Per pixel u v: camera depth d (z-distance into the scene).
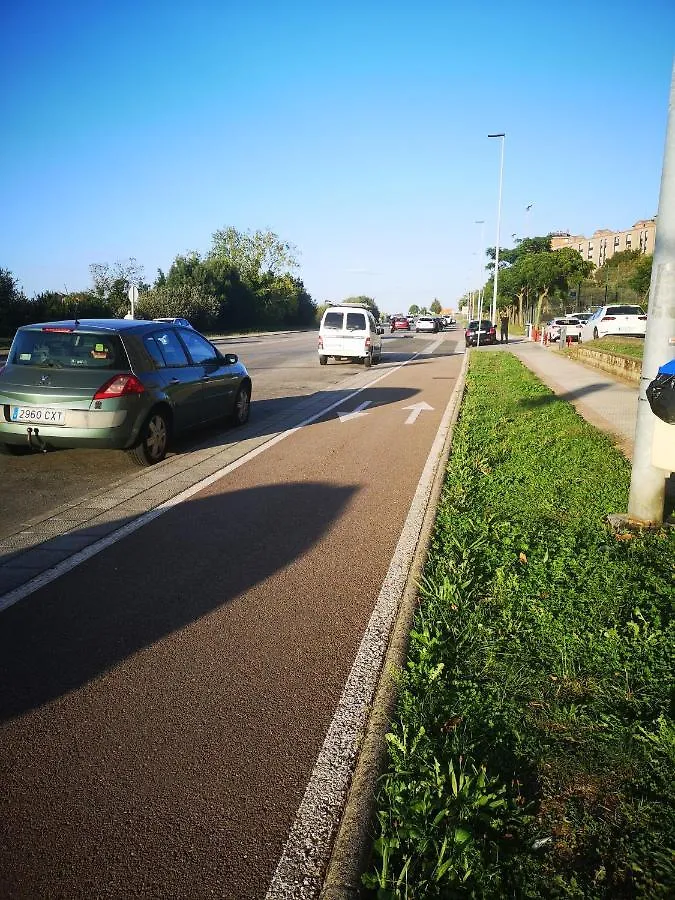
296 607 4.21
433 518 5.67
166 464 8.25
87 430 7.54
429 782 2.53
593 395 13.87
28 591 4.47
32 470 8.02
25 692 3.30
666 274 4.83
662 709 2.96
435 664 3.38
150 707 3.17
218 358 10.26
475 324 36.81
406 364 25.08
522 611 3.87
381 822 2.38
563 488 6.45
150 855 2.32
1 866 2.27
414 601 4.14
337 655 3.64
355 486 7.07
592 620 3.74
